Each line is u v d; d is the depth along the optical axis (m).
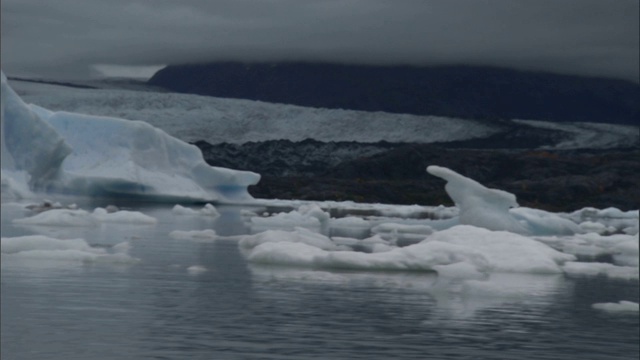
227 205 62.38
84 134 58.16
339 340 10.82
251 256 19.30
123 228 30.94
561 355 10.55
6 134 50.00
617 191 101.25
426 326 11.93
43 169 51.06
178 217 43.44
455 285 16.02
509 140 163.12
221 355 9.85
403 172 118.75
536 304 14.41
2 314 11.70
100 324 11.27
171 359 9.60
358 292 14.81
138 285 14.81
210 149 132.62
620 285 17.70
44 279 14.93
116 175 55.66
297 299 13.87
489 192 36.69
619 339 11.55
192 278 16.06
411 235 34.19
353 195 97.25
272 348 10.27
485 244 21.08
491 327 12.08
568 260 23.06
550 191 100.50
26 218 31.44
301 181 100.94
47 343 10.12
